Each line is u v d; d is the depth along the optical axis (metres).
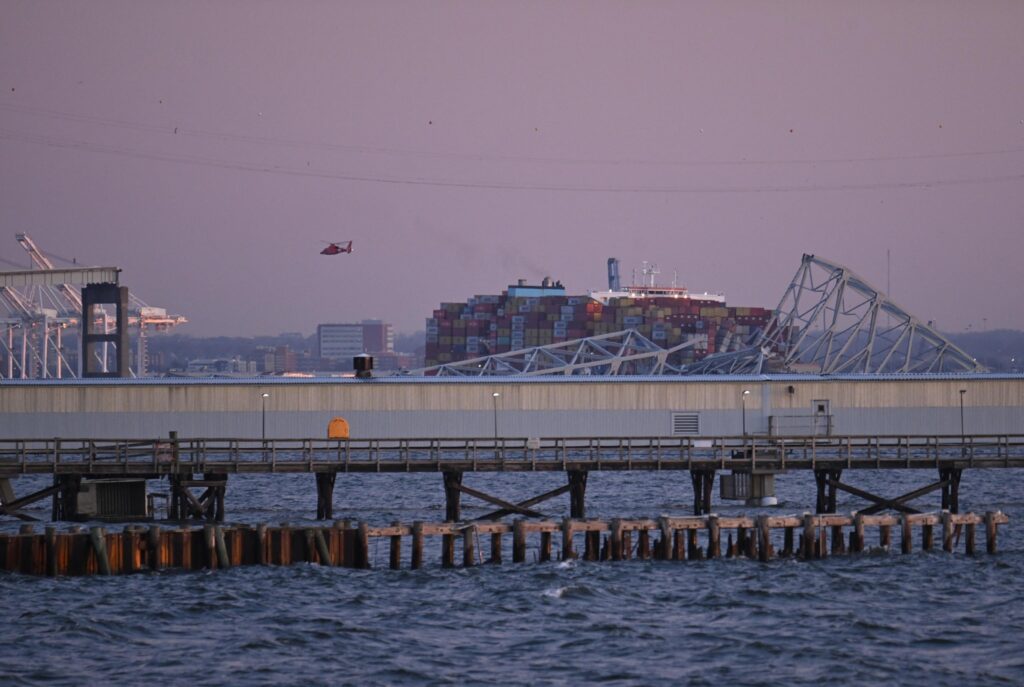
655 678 130.25
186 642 142.00
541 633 146.38
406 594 163.75
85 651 138.25
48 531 169.00
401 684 128.38
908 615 154.88
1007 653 139.00
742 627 149.25
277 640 142.62
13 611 152.38
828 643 142.38
